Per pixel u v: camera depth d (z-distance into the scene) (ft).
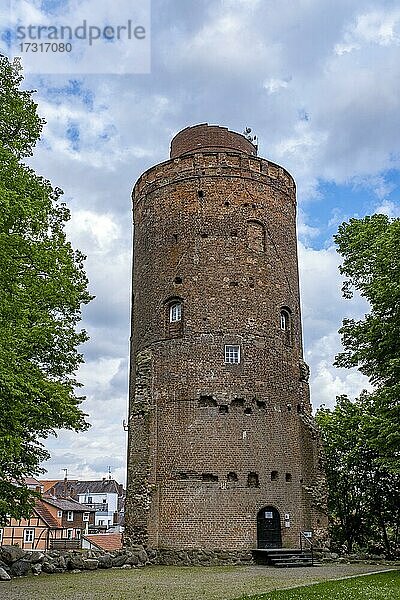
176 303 113.09
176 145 136.26
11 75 80.33
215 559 96.78
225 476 101.24
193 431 103.50
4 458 66.54
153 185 121.39
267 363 109.60
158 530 100.78
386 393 85.71
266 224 117.60
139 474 104.73
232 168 117.60
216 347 107.86
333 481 135.23
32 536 200.23
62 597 57.62
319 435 114.83
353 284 107.24
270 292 114.21
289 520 102.68
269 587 64.75
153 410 107.45
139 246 122.93
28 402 66.08
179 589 63.87
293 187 127.34
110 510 428.15
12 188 71.41
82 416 77.97
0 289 66.54
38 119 81.20
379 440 87.81
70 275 82.17
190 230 114.73
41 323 72.79
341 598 54.29
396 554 124.88
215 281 111.45
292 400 111.86
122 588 64.95
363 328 97.14
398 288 86.28
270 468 103.86
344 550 115.14
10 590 63.52
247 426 104.47
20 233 74.69
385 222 107.34
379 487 132.46
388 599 53.83
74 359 83.87
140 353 113.29
